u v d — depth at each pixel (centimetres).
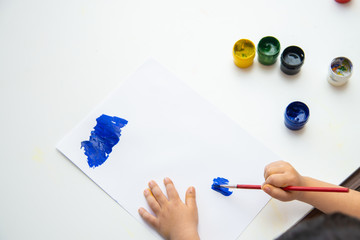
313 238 49
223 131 81
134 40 88
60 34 90
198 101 83
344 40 85
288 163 74
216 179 79
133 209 79
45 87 87
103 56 88
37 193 81
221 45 87
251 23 87
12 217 80
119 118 83
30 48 89
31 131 84
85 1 91
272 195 72
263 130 81
